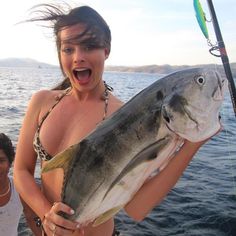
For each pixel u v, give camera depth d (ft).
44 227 2.79
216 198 9.23
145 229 7.39
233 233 7.43
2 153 4.32
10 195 4.46
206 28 4.73
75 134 3.01
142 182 2.38
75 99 3.15
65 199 2.57
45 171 2.54
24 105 29.37
